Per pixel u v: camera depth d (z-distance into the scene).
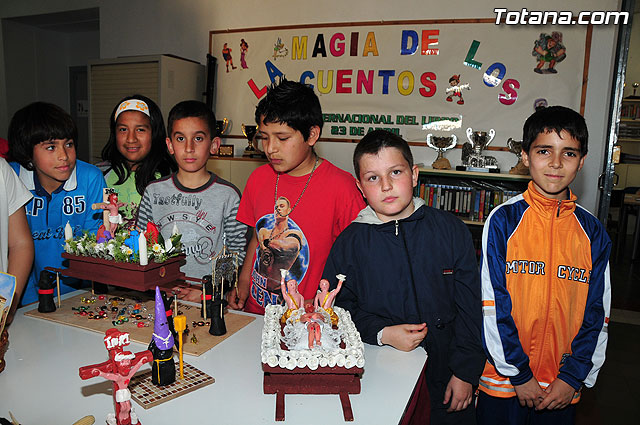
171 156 2.03
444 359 1.22
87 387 0.94
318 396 0.93
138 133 1.86
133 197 1.93
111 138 1.95
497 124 3.19
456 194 3.26
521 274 1.31
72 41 5.49
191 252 1.70
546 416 1.31
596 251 1.29
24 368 1.01
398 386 0.98
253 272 1.59
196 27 3.98
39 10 4.62
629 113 6.27
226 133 3.93
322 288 1.10
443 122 3.30
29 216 1.54
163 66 3.57
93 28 5.21
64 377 0.97
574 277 1.29
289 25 3.64
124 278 1.27
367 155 1.17
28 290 1.60
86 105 5.54
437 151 3.33
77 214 1.65
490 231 1.34
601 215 3.04
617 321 3.45
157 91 3.60
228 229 1.72
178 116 1.64
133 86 3.69
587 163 3.03
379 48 3.40
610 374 2.63
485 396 1.36
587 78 2.98
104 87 3.81
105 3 4.32
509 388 1.32
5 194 1.30
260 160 3.52
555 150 1.25
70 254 1.36
